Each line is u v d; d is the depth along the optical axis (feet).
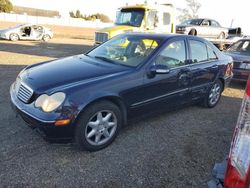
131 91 11.64
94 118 10.77
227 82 18.30
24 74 11.98
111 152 11.06
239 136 5.36
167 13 37.96
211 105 17.57
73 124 9.98
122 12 38.40
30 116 9.98
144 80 12.10
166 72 12.16
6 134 11.87
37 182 8.88
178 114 16.07
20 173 9.27
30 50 43.19
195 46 15.30
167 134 13.14
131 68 12.14
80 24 171.22
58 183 8.91
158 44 13.32
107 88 10.76
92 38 84.64
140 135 12.80
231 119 15.87
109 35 34.30
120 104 11.52
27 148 10.85
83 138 10.43
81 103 9.97
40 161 10.05
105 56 14.07
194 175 9.85
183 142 12.39
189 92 14.98
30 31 60.90
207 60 16.16
